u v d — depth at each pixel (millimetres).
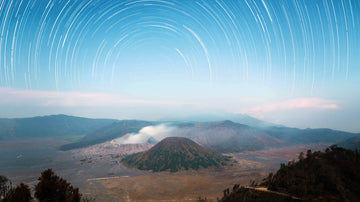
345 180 66812
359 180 66875
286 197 65562
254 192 72938
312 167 74188
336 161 74688
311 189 65312
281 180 73438
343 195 60750
